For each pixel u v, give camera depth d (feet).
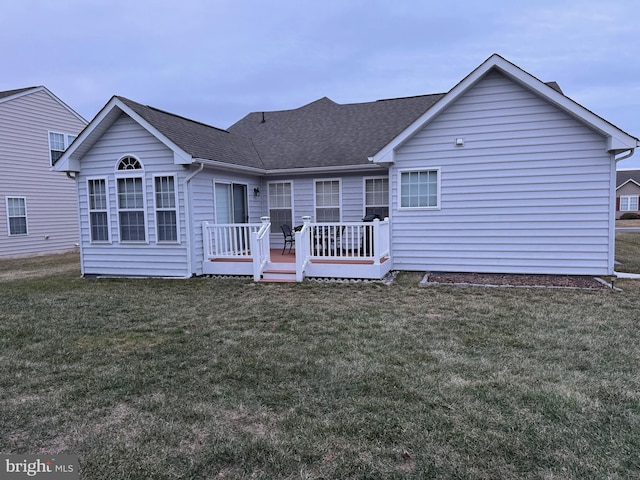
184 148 28.45
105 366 13.19
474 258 28.60
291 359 13.32
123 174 31.24
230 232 30.58
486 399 10.21
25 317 19.70
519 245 27.61
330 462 7.93
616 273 27.37
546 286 24.16
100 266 33.01
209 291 25.31
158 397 10.87
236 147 37.35
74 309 21.24
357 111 44.60
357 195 36.17
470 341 14.66
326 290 24.73
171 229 30.53
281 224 38.81
